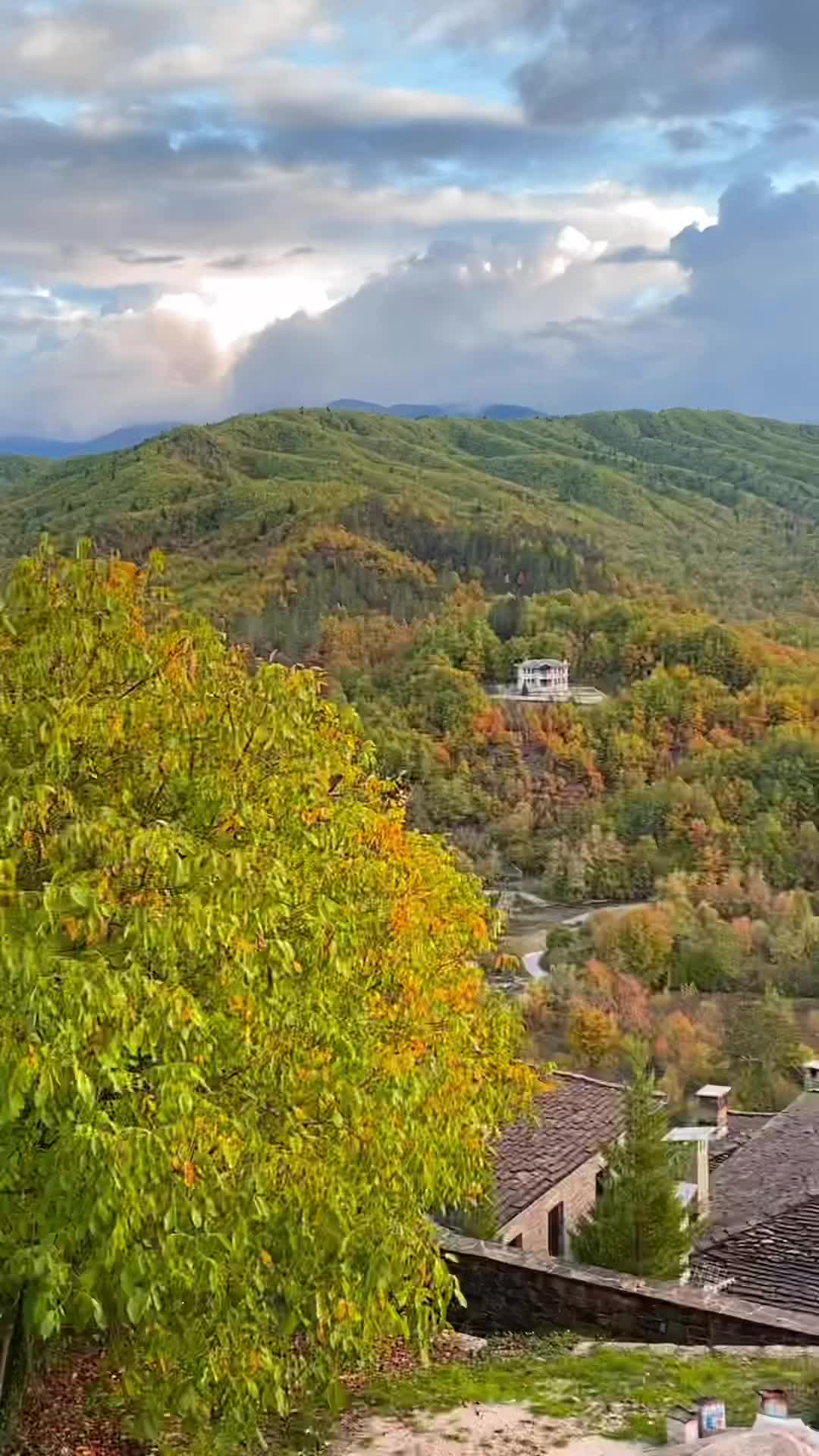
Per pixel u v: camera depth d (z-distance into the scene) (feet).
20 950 24.73
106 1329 30.78
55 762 29.43
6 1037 24.62
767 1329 39.37
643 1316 41.39
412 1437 32.60
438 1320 33.81
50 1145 27.20
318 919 31.99
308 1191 29.66
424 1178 35.22
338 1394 30.81
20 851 27.99
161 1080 27.04
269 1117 31.07
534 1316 43.32
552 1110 78.95
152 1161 25.72
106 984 25.26
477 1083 40.47
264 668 34.71
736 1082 200.64
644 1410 33.86
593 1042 208.03
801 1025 236.02
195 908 26.94
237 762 32.32
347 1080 32.32
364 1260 31.19
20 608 32.89
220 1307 27.94
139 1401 31.14
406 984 36.40
